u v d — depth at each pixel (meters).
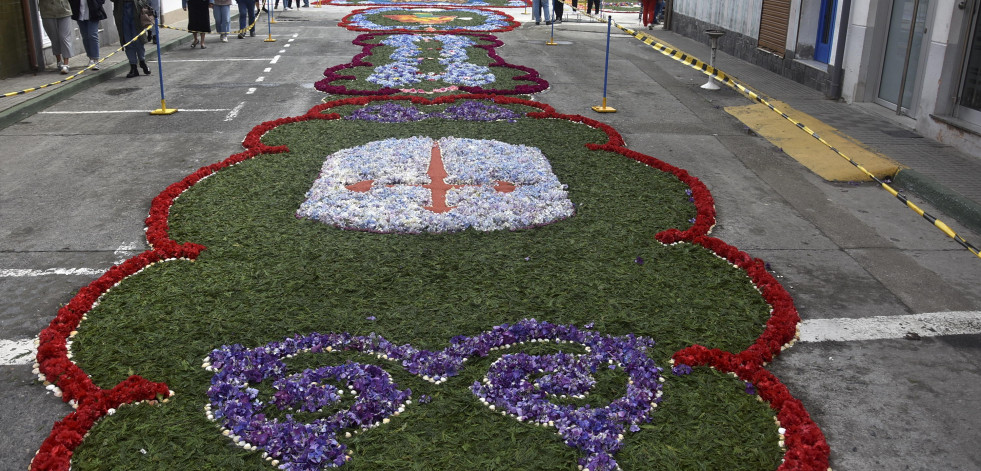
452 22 27.97
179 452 4.08
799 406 4.46
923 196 8.78
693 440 4.23
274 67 17.28
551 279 6.23
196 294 5.91
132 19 15.42
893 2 12.74
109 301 5.78
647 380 4.73
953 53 10.66
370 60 18.12
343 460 4.02
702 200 8.20
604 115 12.84
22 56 15.45
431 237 7.11
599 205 8.10
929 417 4.55
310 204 7.88
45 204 8.09
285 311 5.64
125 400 4.50
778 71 17.06
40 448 4.07
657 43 14.95
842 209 8.35
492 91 14.41
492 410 4.49
